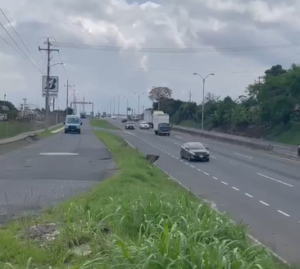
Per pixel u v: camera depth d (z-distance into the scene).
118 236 9.81
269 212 19.61
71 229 10.77
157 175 29.75
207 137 78.25
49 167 30.44
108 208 13.10
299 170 36.62
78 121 80.44
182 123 131.62
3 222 13.09
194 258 7.84
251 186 27.62
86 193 18.30
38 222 12.56
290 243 14.45
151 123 110.56
